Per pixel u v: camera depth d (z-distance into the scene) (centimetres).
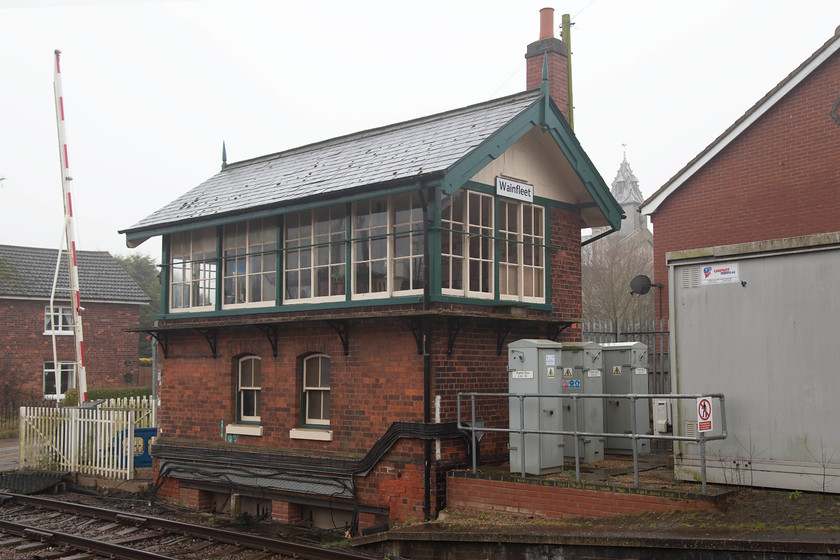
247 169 1623
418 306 1121
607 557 807
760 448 895
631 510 897
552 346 1080
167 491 1455
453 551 943
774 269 902
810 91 1623
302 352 1265
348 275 1217
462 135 1196
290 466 1241
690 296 962
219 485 1352
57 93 1891
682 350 961
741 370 915
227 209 1352
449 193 1065
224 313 1386
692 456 945
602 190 1345
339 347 1216
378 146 1359
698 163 1783
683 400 953
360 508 1155
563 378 1142
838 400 846
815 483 853
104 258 3450
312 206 1212
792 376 879
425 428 1080
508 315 1173
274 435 1296
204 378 1429
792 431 875
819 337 865
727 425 920
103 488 1554
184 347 1473
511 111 1225
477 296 1184
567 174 1336
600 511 923
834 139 1581
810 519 765
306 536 1170
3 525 1178
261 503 1330
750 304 915
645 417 1268
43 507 1356
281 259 1323
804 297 878
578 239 1379
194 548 1058
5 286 2944
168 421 1488
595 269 3466
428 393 1091
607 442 1268
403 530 1002
